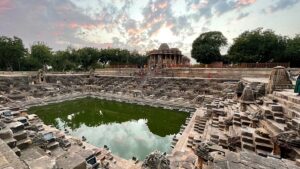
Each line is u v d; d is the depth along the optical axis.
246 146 9.30
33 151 9.26
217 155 5.24
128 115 28.17
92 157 11.12
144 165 5.64
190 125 18.22
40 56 67.06
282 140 7.54
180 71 44.66
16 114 16.72
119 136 19.98
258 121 11.18
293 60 40.72
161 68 48.62
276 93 13.90
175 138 16.55
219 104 19.58
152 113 28.27
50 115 27.81
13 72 43.09
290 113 9.69
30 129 13.77
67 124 24.31
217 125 14.84
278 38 42.84
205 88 31.92
